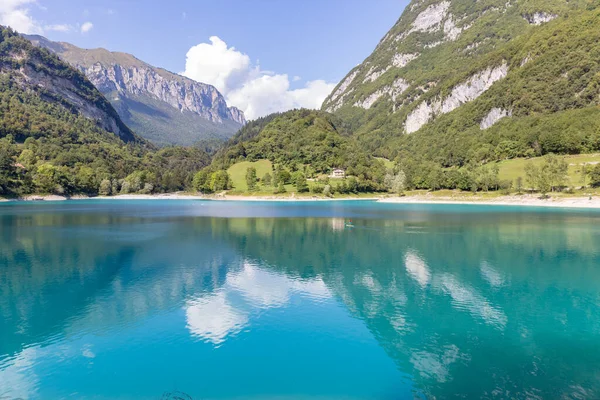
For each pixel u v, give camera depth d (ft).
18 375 59.67
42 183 549.13
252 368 62.08
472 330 77.00
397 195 551.18
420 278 114.32
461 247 161.99
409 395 54.75
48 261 135.03
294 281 110.83
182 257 142.41
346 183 615.16
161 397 54.13
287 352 67.56
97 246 163.73
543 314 85.15
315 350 68.28
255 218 283.38
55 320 81.25
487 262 134.31
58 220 264.11
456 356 66.39
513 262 134.31
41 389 55.98
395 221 259.39
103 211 348.59
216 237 189.57
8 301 93.04
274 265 130.31
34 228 220.84
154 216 298.76
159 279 112.47
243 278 113.70
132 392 55.31
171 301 93.35
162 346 69.62
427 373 60.64
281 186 590.14
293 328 77.82
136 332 75.56
